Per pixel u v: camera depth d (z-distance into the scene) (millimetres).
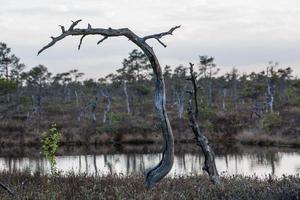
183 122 58344
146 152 42250
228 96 103438
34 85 96750
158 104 11992
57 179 13898
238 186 9414
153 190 10312
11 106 74750
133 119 63906
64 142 53719
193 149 42625
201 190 9039
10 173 15688
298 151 38375
